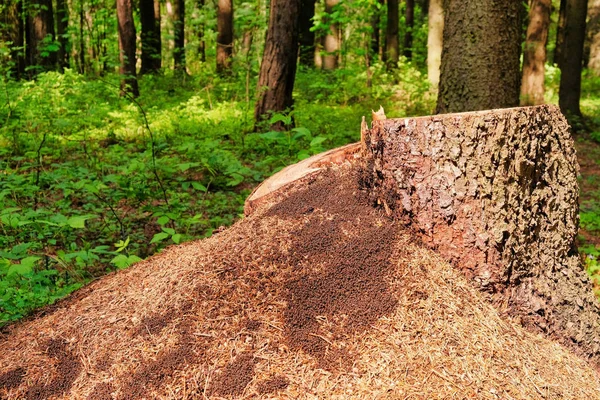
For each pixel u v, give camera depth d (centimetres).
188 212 591
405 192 304
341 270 287
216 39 1652
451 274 297
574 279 322
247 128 925
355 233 304
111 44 2072
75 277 431
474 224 293
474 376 256
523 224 301
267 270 288
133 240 529
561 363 284
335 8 1441
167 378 250
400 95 1357
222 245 311
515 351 276
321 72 1614
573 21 1316
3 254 365
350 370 251
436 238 302
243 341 262
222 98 1300
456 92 565
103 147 836
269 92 909
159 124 957
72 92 1124
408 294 281
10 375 264
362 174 328
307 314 271
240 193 660
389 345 261
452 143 293
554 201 320
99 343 272
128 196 542
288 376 248
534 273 306
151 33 1814
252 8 1365
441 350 263
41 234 484
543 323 300
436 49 1480
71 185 550
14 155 775
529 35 1338
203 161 620
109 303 300
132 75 1305
